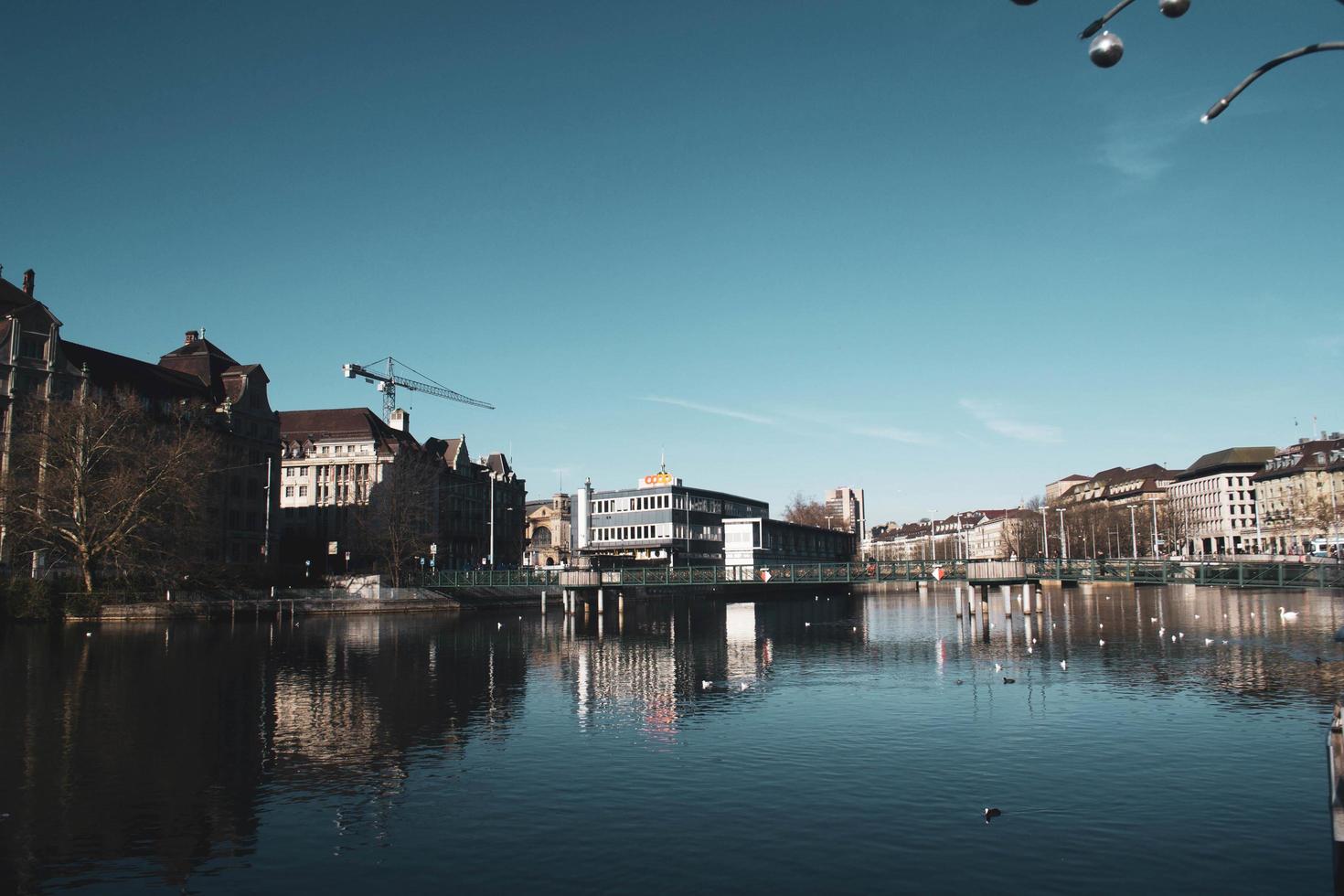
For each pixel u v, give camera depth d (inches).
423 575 4303.6
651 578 3531.0
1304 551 6314.0
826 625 3164.4
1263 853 786.8
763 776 1037.8
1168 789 974.4
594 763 1106.7
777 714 1402.6
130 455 3243.1
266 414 4877.0
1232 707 1418.6
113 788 1009.5
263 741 1232.2
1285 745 1165.1
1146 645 2258.9
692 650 2338.8
